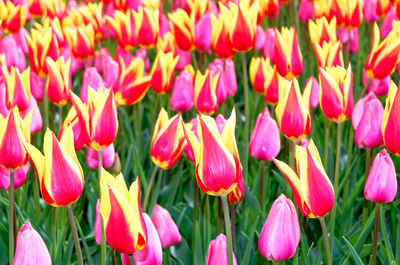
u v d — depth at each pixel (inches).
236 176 85.2
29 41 159.6
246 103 155.9
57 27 193.3
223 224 150.0
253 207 141.5
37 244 88.3
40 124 147.9
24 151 99.8
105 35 249.1
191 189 174.9
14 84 132.1
